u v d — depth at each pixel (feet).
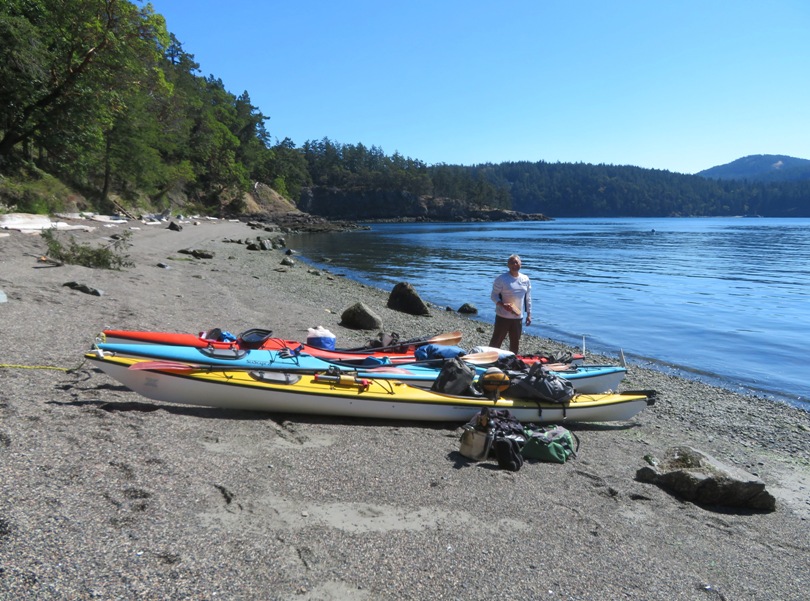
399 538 12.52
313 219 318.45
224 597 9.49
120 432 15.48
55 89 84.02
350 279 85.46
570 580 11.84
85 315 29.43
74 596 8.77
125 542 10.43
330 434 18.76
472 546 12.63
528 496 15.80
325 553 11.46
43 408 16.20
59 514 10.83
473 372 22.84
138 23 86.43
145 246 79.56
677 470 17.78
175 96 180.75
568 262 123.13
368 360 24.36
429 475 16.30
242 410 19.71
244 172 294.46
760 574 13.52
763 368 39.93
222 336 22.75
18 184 82.12
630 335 50.14
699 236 257.96
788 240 222.89
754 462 22.98
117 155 126.00
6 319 25.40
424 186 567.59
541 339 47.06
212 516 12.07
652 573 12.70
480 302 68.08
